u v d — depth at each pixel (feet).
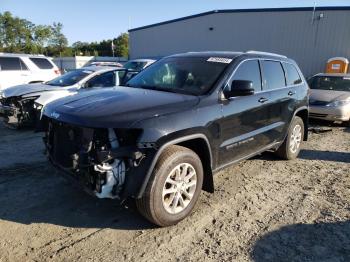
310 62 63.31
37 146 21.74
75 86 27.40
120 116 10.54
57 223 11.91
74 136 11.29
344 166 19.06
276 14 65.82
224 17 73.51
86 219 12.23
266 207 13.56
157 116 10.84
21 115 25.86
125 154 10.27
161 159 10.89
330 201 14.25
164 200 11.29
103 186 10.30
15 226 11.64
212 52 16.28
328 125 31.89
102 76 28.63
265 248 10.75
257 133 15.42
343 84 33.91
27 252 10.22
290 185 15.96
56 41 240.12
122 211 12.82
